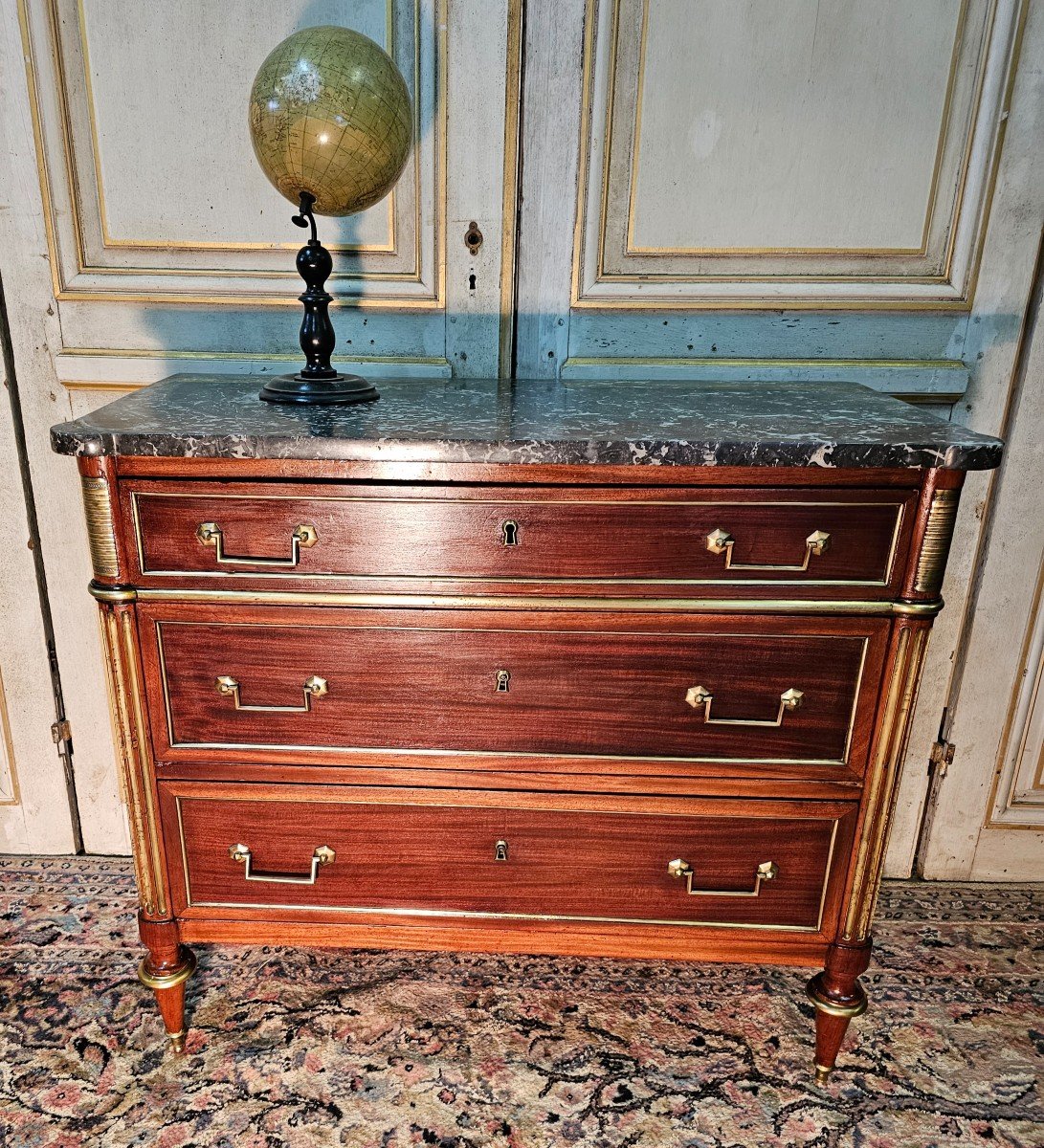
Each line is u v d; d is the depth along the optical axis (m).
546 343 1.77
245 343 1.77
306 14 1.59
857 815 1.35
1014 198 1.64
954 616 1.87
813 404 1.48
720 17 1.58
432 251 1.71
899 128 1.64
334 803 1.37
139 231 1.71
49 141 1.64
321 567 1.24
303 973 1.70
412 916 1.43
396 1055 1.51
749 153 1.66
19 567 1.85
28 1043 1.52
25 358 1.76
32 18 1.58
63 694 1.95
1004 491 1.79
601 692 1.30
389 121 1.31
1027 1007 1.65
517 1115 1.40
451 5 1.57
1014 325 1.72
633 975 1.72
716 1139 1.37
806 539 1.22
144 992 1.64
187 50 1.61
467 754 1.34
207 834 1.39
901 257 1.71
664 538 1.22
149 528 1.23
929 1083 1.48
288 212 1.70
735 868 1.39
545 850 1.39
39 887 1.93
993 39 1.56
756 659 1.28
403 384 1.68
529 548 1.23
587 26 1.58
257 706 1.32
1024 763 1.96
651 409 1.41
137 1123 1.37
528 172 1.66
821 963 1.43
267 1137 1.35
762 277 1.72
